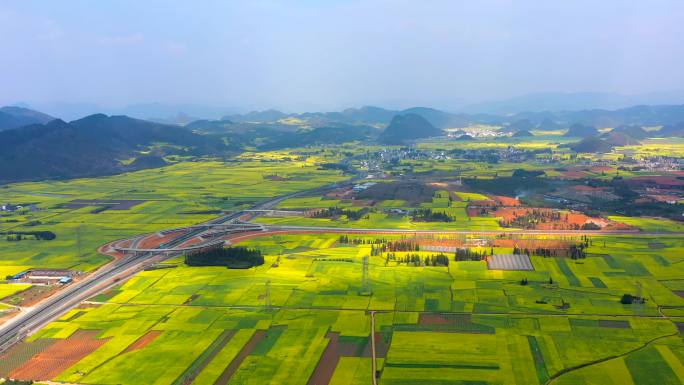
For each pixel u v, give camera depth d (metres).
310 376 180.25
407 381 176.12
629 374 179.38
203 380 179.00
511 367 184.38
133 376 183.00
